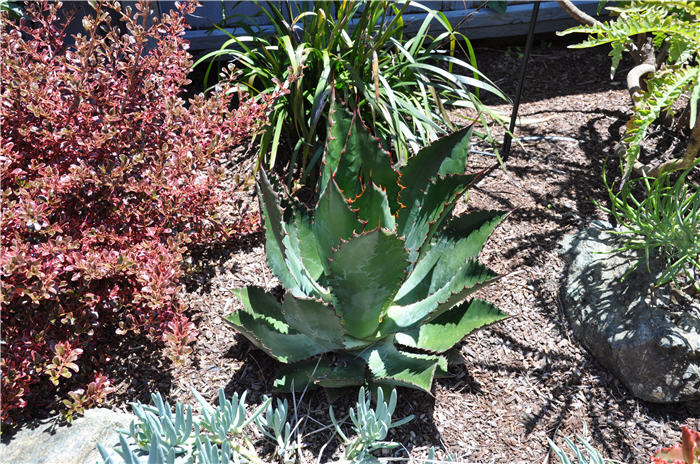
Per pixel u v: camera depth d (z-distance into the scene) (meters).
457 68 4.40
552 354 2.52
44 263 2.16
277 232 2.05
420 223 2.25
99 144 2.36
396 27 3.61
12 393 2.03
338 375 2.23
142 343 2.51
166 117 2.63
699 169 3.26
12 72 2.46
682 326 2.37
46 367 2.06
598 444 2.21
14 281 2.12
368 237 1.78
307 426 2.24
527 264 2.85
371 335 2.24
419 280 2.38
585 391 2.40
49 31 2.65
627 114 3.80
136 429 1.88
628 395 2.39
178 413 1.82
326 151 2.16
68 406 2.06
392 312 2.33
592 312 2.53
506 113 3.88
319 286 2.27
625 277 2.56
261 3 4.34
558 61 4.48
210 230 2.75
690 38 1.96
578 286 2.65
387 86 3.10
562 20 4.65
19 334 2.20
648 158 3.36
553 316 2.65
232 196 2.79
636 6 2.11
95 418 2.12
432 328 2.32
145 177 2.51
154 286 2.18
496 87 3.79
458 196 2.03
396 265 1.91
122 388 2.35
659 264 2.57
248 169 3.32
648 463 2.16
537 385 2.41
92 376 2.36
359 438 1.93
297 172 3.31
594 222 2.96
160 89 2.66
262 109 2.69
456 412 2.31
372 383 2.29
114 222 2.48
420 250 2.12
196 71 4.29
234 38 3.39
